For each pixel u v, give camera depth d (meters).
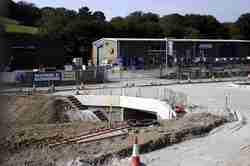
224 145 15.71
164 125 20.11
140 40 63.72
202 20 97.69
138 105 29.92
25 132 19.00
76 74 42.69
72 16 82.06
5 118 20.55
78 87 38.66
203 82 46.69
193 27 96.19
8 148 15.86
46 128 20.34
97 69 49.16
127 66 58.94
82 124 21.66
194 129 18.06
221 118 21.33
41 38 56.28
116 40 61.97
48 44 56.69
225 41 74.12
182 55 68.31
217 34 97.31
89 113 28.97
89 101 31.89
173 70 55.00
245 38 97.88
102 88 38.75
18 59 52.16
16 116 27.19
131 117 31.06
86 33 72.75
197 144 15.90
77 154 14.52
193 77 51.62
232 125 19.80
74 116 28.73
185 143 16.11
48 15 76.94
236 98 32.28
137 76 50.62
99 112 30.41
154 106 28.64
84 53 71.25
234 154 14.40
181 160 13.65
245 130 18.56
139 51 63.69
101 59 65.19
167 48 64.00
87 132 19.00
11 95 30.53
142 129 19.02
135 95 33.00
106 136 17.59
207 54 71.75
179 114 24.75
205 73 53.16
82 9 86.25
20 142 16.77
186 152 14.70
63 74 41.50
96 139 17.05
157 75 51.88
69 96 31.92
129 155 14.27
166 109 26.50
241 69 59.06
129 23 81.69
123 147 14.94
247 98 32.31
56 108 29.17
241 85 42.62
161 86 41.47
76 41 71.06
